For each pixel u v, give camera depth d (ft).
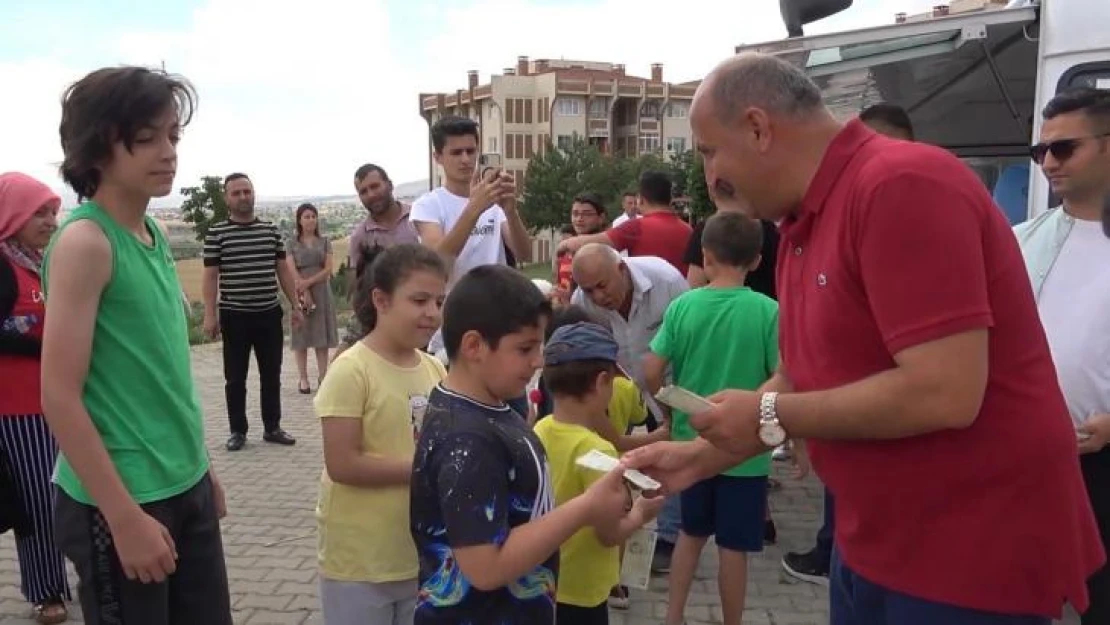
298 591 14.43
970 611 6.08
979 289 5.52
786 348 7.04
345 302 46.06
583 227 25.93
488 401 6.82
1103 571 9.24
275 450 23.48
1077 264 9.96
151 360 7.77
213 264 23.32
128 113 7.30
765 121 6.25
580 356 9.70
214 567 8.60
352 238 21.45
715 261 12.82
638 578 9.39
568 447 9.48
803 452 14.48
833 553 7.54
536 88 240.32
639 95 242.78
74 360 7.14
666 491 7.66
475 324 6.63
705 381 12.49
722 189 6.73
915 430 5.64
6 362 12.32
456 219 15.17
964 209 5.57
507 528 6.45
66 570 14.67
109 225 7.49
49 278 7.30
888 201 5.62
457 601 6.61
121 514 7.26
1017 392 5.89
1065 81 14.83
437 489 6.53
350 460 8.86
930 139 24.29
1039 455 5.88
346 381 8.96
